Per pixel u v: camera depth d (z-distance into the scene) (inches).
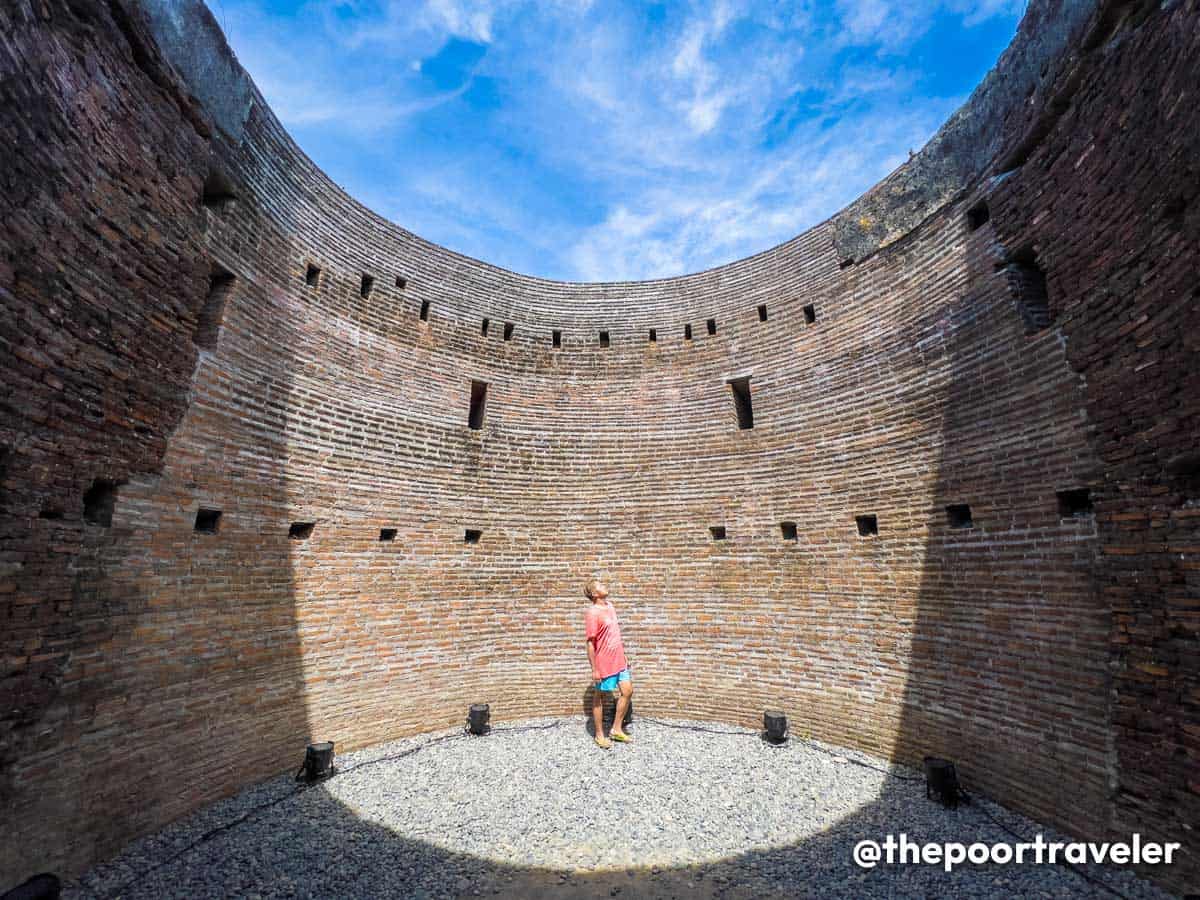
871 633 320.5
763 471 386.0
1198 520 177.8
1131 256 201.2
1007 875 197.8
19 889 156.8
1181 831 179.3
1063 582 232.2
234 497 271.4
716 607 383.6
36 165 173.3
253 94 294.0
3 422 165.8
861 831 232.4
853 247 359.9
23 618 174.1
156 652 226.5
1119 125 205.9
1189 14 171.8
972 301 288.0
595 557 410.9
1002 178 274.2
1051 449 241.1
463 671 371.9
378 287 370.0
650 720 377.4
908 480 314.0
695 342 430.9
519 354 432.5
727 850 221.9
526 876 205.5
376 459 352.8
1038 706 237.6
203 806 243.3
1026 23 255.9
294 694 295.4
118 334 211.0
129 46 217.5
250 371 285.3
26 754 174.6
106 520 209.5
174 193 239.0
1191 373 177.2
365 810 252.8
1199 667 176.4
